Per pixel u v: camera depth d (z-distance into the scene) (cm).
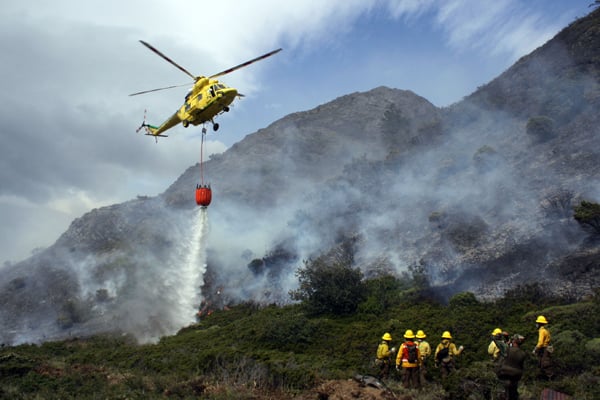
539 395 1112
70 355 2609
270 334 2192
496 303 2083
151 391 1412
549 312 1766
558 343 1420
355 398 1159
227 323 3148
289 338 2139
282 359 1655
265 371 1421
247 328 2545
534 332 1616
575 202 2681
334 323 2289
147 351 2316
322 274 2617
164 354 2125
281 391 1321
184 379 1543
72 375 1562
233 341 2316
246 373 1423
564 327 1568
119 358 2286
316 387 1271
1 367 1569
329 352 1922
